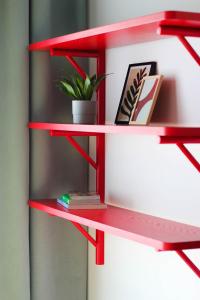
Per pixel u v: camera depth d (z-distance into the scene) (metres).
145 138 2.19
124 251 2.35
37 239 2.48
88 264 2.58
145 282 2.22
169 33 1.67
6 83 2.38
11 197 2.41
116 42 2.16
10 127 2.40
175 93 2.01
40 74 2.46
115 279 2.41
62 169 2.53
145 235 1.77
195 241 1.70
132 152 2.26
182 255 1.78
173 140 1.68
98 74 2.42
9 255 2.41
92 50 2.40
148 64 2.11
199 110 1.90
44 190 2.50
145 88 2.05
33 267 2.49
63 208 2.26
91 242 2.43
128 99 2.17
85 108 2.22
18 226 2.42
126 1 2.26
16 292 2.43
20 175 2.42
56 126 2.20
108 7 2.38
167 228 1.89
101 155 2.43
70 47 2.32
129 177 2.28
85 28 2.53
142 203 2.21
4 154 2.39
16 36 2.39
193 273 1.97
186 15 1.59
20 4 2.39
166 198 2.08
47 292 2.52
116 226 1.92
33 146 2.47
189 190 1.97
